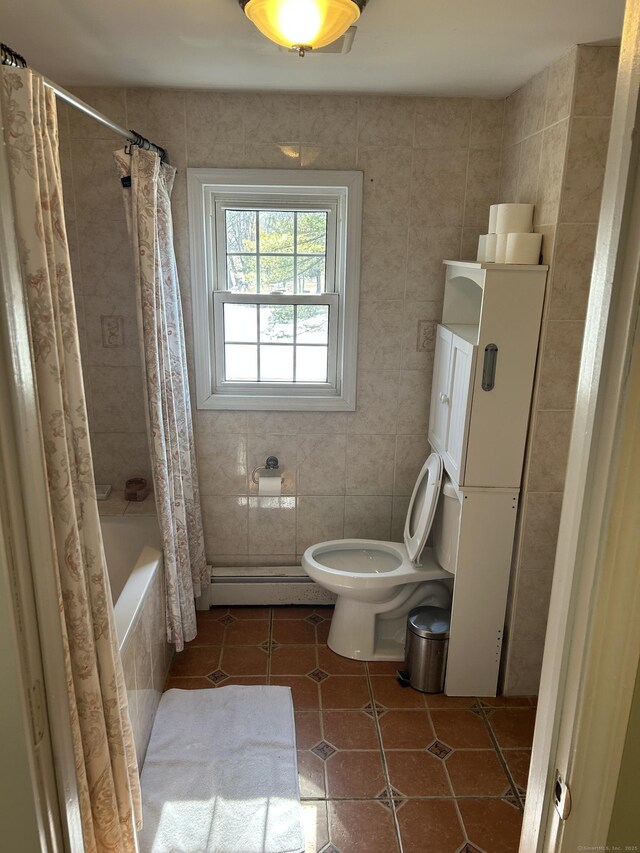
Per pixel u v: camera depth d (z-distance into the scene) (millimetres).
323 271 3020
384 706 2594
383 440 3125
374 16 1758
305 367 3109
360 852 1963
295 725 2479
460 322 2898
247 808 2094
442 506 2736
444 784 2217
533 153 2395
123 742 1622
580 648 835
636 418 738
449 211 2832
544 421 2365
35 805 941
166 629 2711
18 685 890
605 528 780
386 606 2836
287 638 3018
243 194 2900
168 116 2701
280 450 3129
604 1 1639
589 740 857
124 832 1615
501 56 2137
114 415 3061
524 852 1022
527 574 2537
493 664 2639
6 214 818
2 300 812
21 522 875
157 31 1919
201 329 2943
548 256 2246
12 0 1679
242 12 1745
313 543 3266
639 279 705
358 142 2752
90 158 2740
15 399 842
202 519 3217
